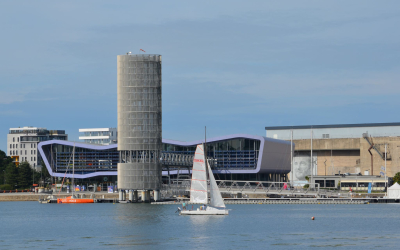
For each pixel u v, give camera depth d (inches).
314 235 6988.2
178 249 6112.2
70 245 6441.9
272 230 7401.6
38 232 7544.3
